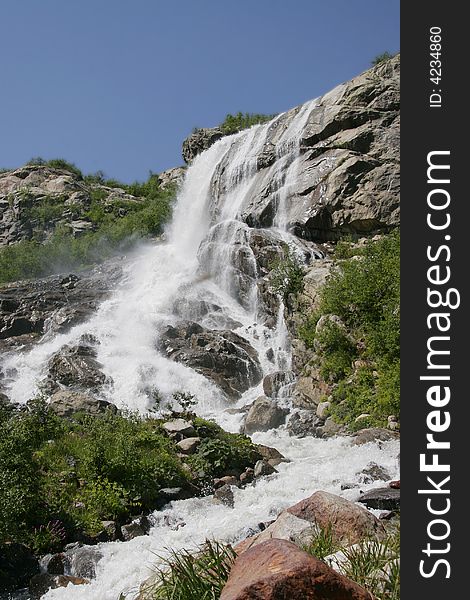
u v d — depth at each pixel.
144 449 13.45
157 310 28.34
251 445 14.68
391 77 32.88
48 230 48.66
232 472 13.68
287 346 23.78
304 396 19.50
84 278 34.97
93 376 22.94
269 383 21.39
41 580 9.54
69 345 25.66
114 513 11.40
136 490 12.01
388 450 13.96
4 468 10.62
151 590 7.18
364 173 28.95
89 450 12.49
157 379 22.83
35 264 40.88
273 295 25.56
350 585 5.35
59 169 58.78
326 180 29.56
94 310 28.75
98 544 10.45
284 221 30.52
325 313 20.09
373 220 27.59
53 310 29.83
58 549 10.36
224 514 11.54
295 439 16.44
